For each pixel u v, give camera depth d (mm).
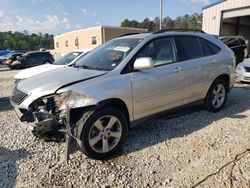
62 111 3658
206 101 5664
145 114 4445
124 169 3590
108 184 3273
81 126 3650
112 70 4121
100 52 4879
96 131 3814
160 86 4523
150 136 4617
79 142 3689
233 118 5441
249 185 3133
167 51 4805
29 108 3867
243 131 4742
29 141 4539
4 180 3412
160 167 3621
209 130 4824
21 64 23344
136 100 4215
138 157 3906
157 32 4844
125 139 4121
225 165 3596
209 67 5426
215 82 5684
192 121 5297
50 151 4141
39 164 3770
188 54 5129
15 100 4176
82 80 3879
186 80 4977
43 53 24562
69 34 39969
